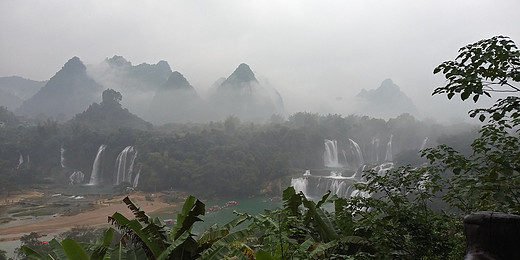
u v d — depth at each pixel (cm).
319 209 698
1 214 5591
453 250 524
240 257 550
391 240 522
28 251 636
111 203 6400
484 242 240
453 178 403
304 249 523
